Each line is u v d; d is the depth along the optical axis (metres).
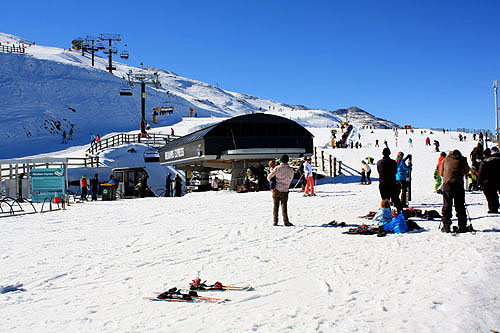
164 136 56.66
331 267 5.83
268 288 4.96
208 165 26.28
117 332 3.66
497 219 9.41
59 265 6.61
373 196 17.34
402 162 12.65
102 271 6.16
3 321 4.08
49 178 21.33
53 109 83.69
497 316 3.60
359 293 4.52
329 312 3.92
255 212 12.84
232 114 164.00
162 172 38.31
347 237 8.27
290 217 11.51
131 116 94.06
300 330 3.46
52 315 4.24
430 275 5.06
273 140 24.62
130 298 4.79
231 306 4.30
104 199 21.81
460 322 3.46
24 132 67.88
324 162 33.59
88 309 4.39
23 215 14.20
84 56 154.62
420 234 8.18
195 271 5.97
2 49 109.31
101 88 104.88
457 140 61.03
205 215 12.48
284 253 6.98
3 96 83.25
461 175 8.07
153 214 13.29
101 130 77.44
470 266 5.35
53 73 103.00
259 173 23.55
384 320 3.61
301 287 4.92
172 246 7.95
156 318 4.01
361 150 39.94
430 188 21.38
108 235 9.48
